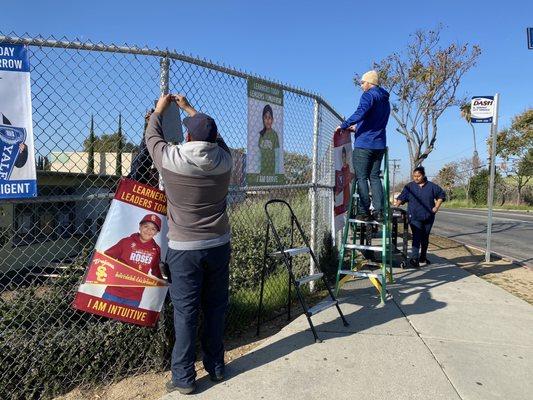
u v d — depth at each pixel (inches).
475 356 178.2
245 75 206.2
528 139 1654.8
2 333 155.9
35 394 152.1
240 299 218.2
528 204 1791.3
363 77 259.6
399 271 339.6
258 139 219.8
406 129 641.6
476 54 605.0
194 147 134.8
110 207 150.3
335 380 156.8
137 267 154.8
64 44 143.7
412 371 164.2
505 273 343.0
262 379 157.2
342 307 240.8
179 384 146.7
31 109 138.9
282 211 299.7
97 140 158.1
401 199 365.4
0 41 134.3
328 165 335.6
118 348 161.0
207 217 143.2
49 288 171.3
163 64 161.8
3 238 186.7
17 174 137.6
